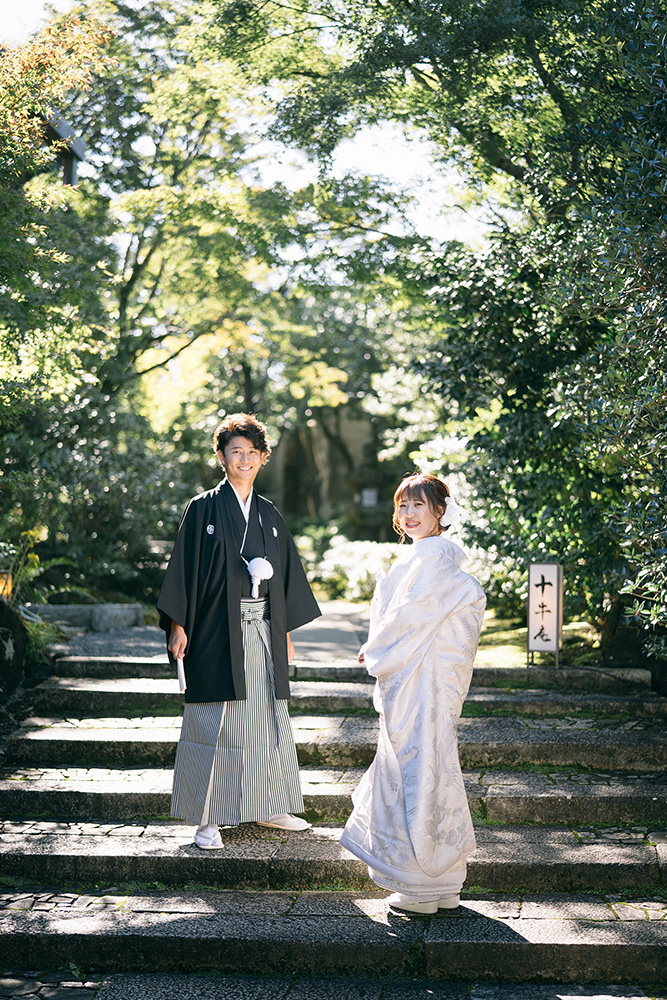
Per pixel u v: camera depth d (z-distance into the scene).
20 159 4.93
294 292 8.88
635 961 3.15
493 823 4.02
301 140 6.89
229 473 4.00
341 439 23.03
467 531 6.40
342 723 4.91
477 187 7.00
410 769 3.38
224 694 3.76
